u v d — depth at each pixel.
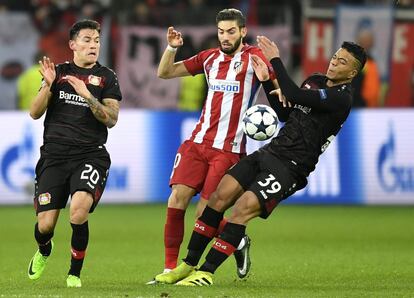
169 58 31.28
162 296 25.42
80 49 29.12
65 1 68.06
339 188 59.69
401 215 55.19
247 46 31.25
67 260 38.03
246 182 28.98
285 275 33.28
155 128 59.41
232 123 30.97
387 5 67.19
